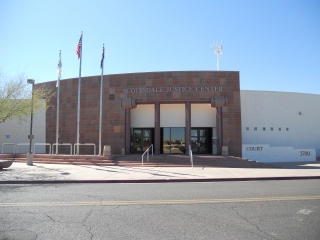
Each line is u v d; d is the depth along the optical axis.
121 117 26.20
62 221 6.50
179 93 25.53
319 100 32.78
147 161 21.22
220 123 24.97
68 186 12.34
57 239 5.32
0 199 9.12
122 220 6.59
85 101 27.39
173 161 21.36
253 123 30.19
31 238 5.36
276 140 30.52
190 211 7.43
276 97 31.05
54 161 22.09
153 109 27.16
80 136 27.19
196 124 26.78
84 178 14.25
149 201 8.73
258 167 20.25
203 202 8.55
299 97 31.88
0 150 31.25
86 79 27.53
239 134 24.95
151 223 6.35
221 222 6.43
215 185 12.51
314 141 31.83
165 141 27.16
